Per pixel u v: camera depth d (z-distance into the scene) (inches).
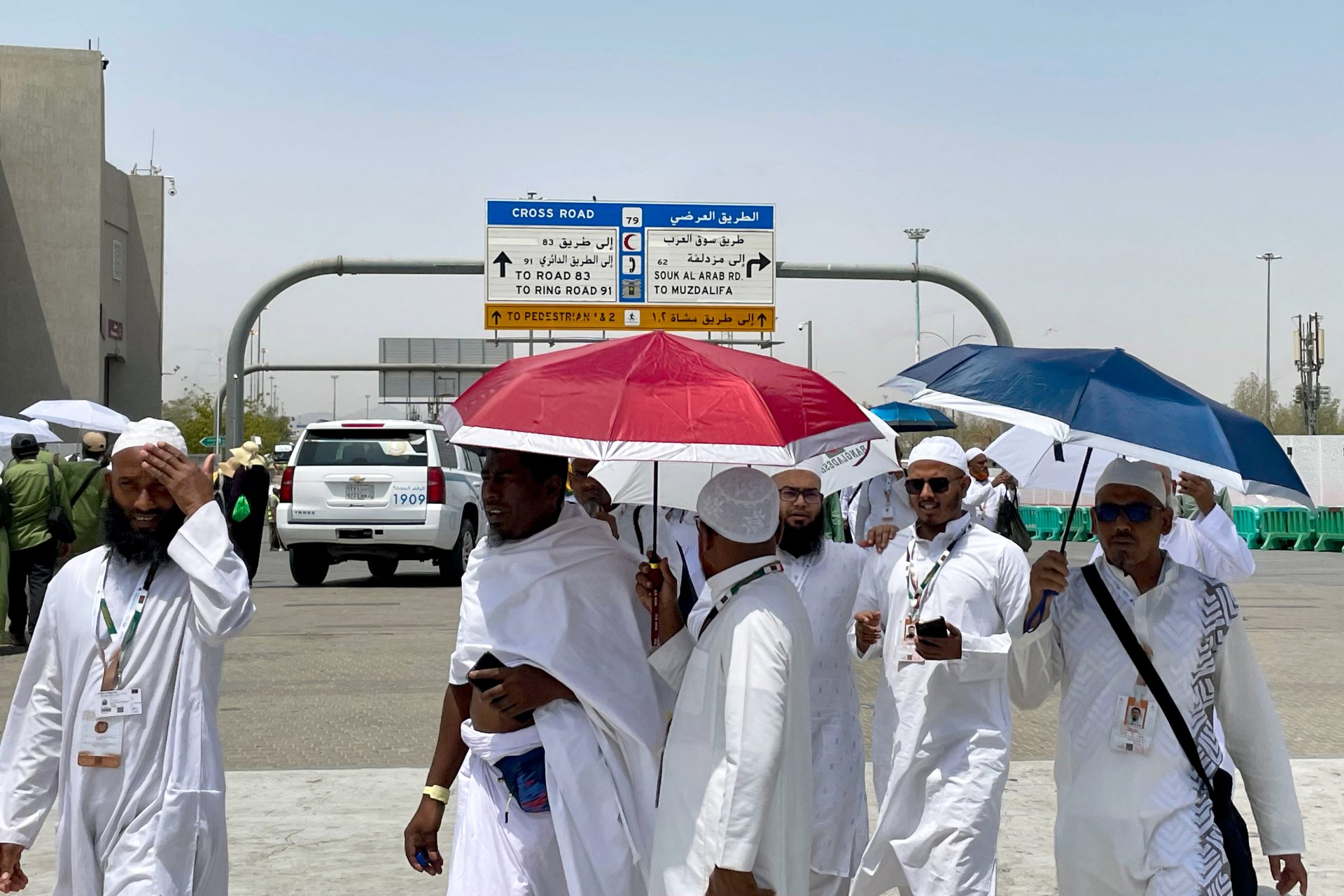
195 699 150.1
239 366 919.7
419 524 717.9
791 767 132.0
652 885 134.0
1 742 156.9
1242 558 226.4
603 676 152.6
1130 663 153.3
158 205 2037.4
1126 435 134.1
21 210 1715.1
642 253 1057.5
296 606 645.3
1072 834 155.0
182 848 147.2
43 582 498.6
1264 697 156.3
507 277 1053.2
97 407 570.9
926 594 198.7
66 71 1722.4
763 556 135.6
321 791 291.1
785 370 140.6
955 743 193.9
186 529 149.1
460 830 155.4
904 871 193.9
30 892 225.5
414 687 419.8
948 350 160.2
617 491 208.7
